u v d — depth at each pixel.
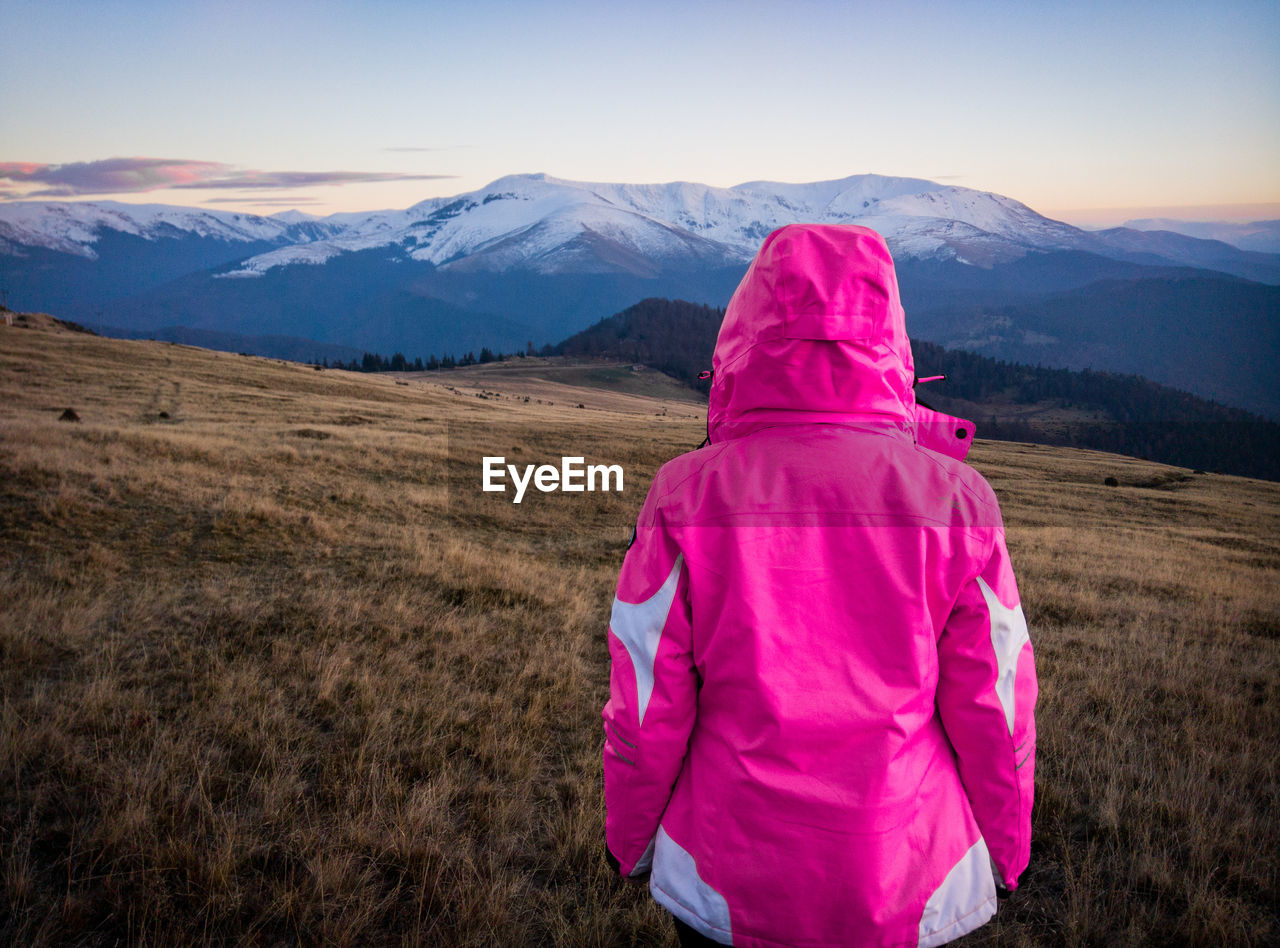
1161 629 7.54
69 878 2.67
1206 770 3.88
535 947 2.71
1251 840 3.26
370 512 12.09
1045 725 4.58
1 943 2.50
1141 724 4.77
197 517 9.64
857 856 1.30
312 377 51.62
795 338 1.50
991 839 1.49
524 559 10.00
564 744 4.32
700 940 1.42
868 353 1.51
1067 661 5.98
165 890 2.70
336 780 3.54
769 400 1.57
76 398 27.62
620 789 1.54
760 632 1.37
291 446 17.33
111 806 3.15
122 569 7.50
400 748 3.95
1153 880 3.03
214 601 6.53
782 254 1.55
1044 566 11.59
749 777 1.34
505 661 5.61
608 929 2.72
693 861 1.43
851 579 1.41
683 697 1.49
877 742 1.34
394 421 30.05
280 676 4.91
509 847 3.20
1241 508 31.94
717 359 1.76
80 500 9.40
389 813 3.30
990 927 2.82
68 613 5.70
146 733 3.90
